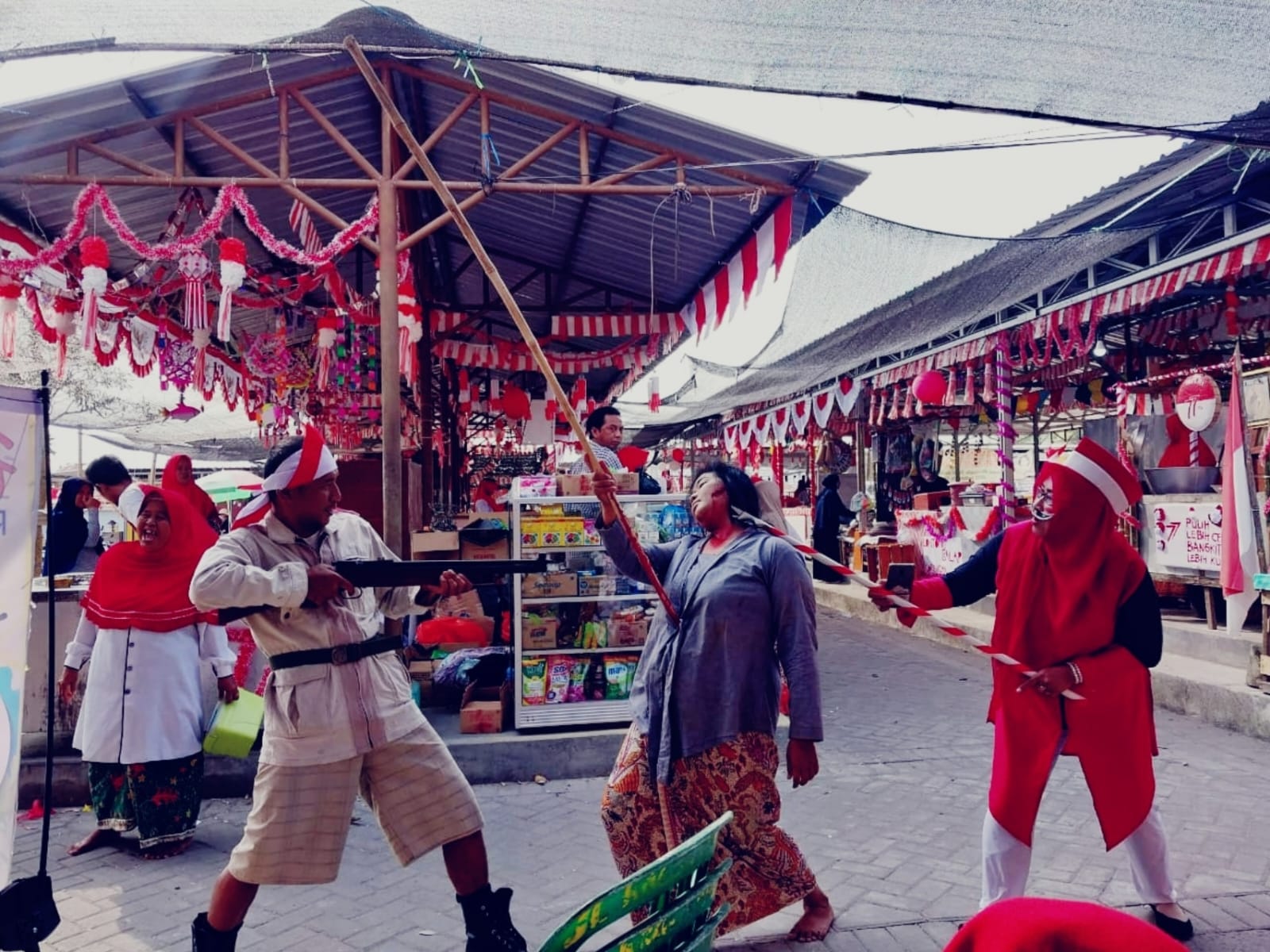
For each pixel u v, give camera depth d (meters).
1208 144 5.60
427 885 3.93
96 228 6.88
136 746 4.25
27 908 2.44
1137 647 3.10
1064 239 6.22
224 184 5.62
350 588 2.77
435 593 3.11
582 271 10.08
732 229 7.43
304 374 9.41
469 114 6.59
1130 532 8.64
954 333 11.15
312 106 5.71
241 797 5.27
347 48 2.41
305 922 3.59
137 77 5.14
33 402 2.53
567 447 15.48
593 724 5.71
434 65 5.63
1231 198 6.71
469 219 9.05
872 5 2.92
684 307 10.08
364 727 2.82
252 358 9.40
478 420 17.33
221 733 4.46
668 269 9.01
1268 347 10.48
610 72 3.36
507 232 9.30
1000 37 3.07
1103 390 12.37
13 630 2.46
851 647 10.30
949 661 9.27
